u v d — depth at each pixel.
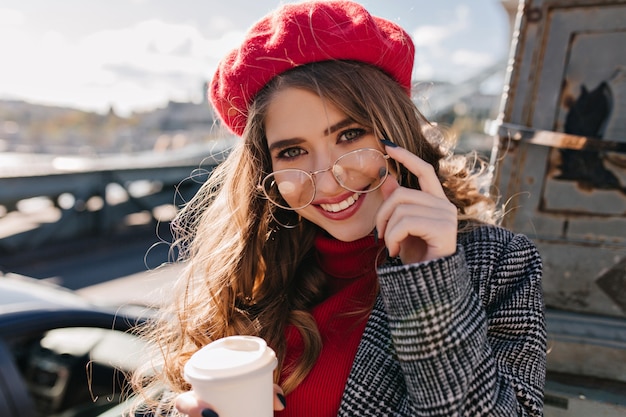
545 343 1.02
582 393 1.43
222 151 1.61
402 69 1.17
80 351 2.09
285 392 1.12
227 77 1.19
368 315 1.16
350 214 1.14
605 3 1.50
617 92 1.49
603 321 1.49
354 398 1.04
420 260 0.99
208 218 1.42
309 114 1.09
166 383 1.31
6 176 7.18
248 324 1.28
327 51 1.08
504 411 0.88
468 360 0.88
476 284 1.07
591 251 1.52
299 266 1.37
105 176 8.79
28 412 1.83
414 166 0.99
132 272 6.62
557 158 1.56
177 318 1.40
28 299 2.11
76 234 8.44
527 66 1.59
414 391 0.90
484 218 1.33
